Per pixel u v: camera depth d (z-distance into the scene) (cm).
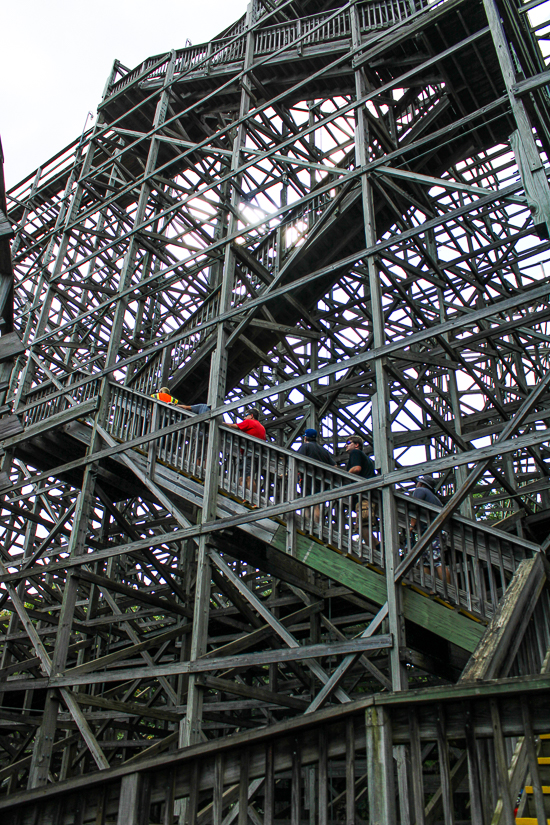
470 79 1198
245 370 1504
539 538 1021
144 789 378
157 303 1916
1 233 830
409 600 770
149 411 1252
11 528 1888
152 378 1472
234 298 1428
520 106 937
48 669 1056
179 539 995
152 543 1030
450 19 1120
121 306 1475
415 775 306
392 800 300
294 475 927
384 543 797
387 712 322
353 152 1448
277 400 1866
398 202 1348
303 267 1337
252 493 983
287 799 1221
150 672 930
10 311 911
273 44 1580
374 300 979
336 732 339
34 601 1755
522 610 473
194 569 1408
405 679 704
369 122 1226
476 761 296
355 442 1009
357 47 1274
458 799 1006
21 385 1633
